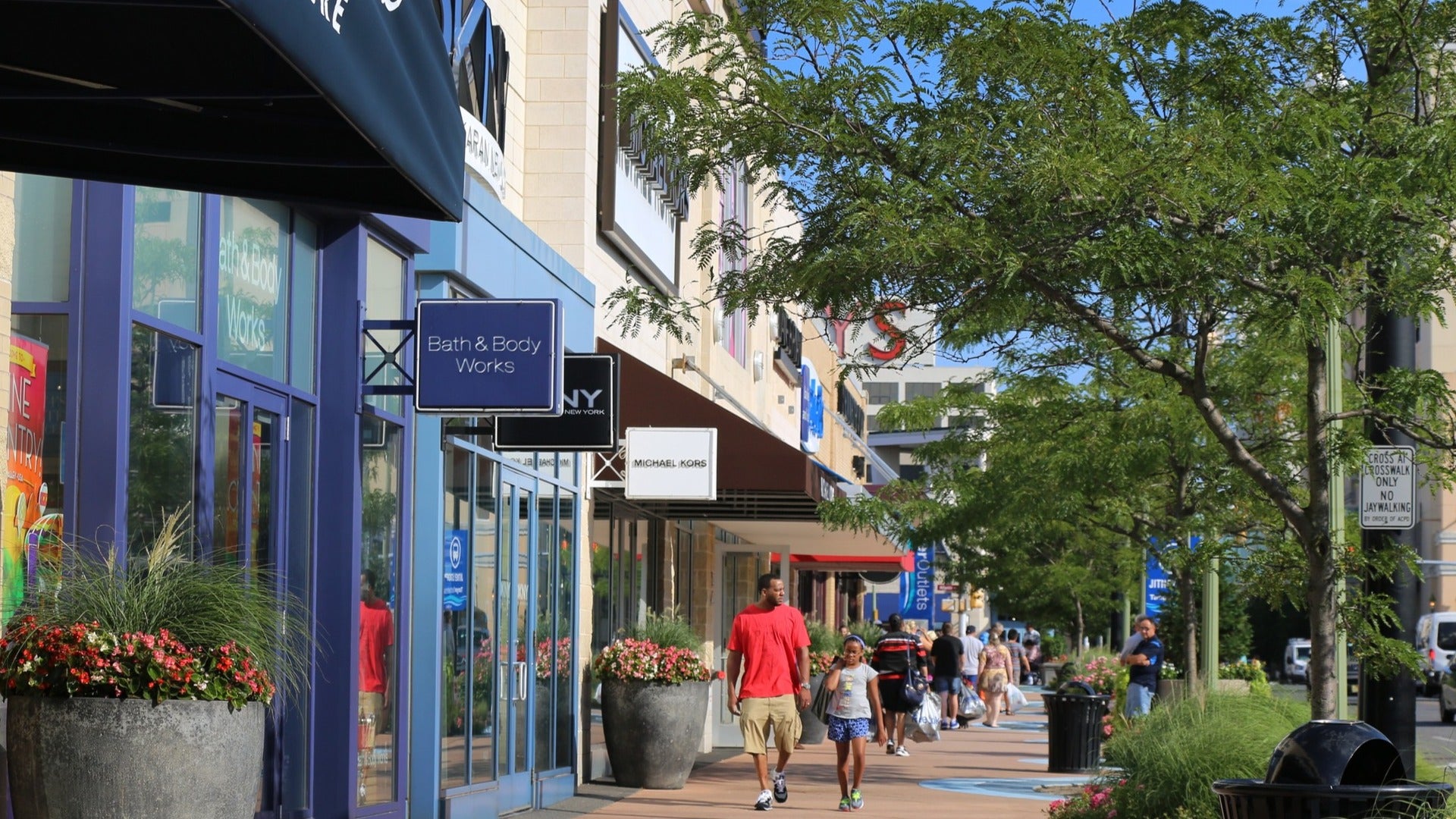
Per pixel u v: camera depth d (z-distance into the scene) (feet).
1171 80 36.99
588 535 54.34
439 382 34.76
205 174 19.79
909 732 95.96
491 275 41.75
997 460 71.97
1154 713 43.04
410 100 16.66
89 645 21.63
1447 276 34.68
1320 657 35.40
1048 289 34.01
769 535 88.79
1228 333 59.00
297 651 31.83
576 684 52.42
